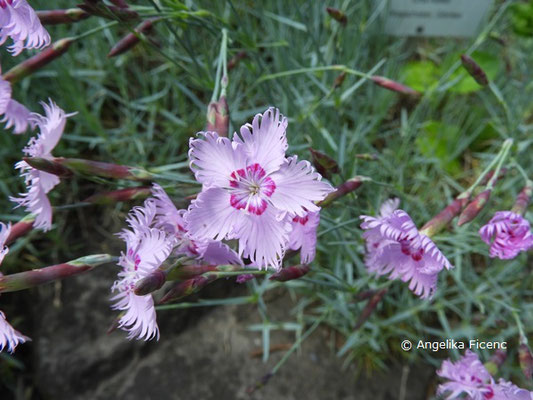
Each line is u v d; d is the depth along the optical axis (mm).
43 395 145
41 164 91
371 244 103
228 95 165
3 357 150
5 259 153
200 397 142
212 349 148
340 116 159
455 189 168
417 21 170
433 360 142
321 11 163
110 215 162
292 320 152
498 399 103
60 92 160
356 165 148
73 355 145
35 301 152
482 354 144
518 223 97
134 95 179
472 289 151
